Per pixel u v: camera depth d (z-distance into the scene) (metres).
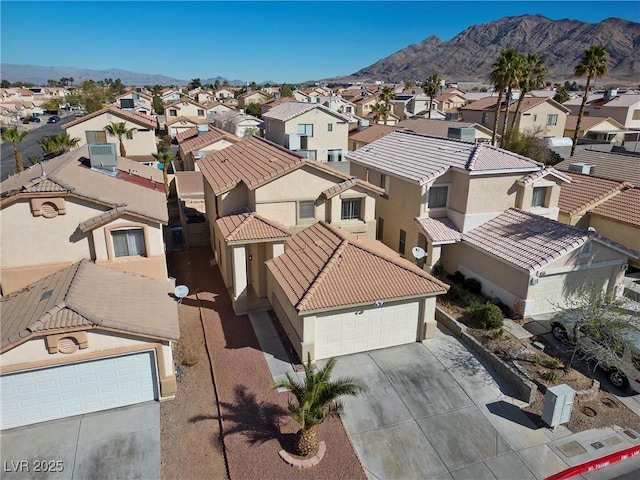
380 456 13.38
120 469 12.66
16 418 14.16
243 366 17.12
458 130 33.22
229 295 22.86
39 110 115.62
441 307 22.03
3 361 13.45
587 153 38.44
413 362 17.77
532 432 14.48
